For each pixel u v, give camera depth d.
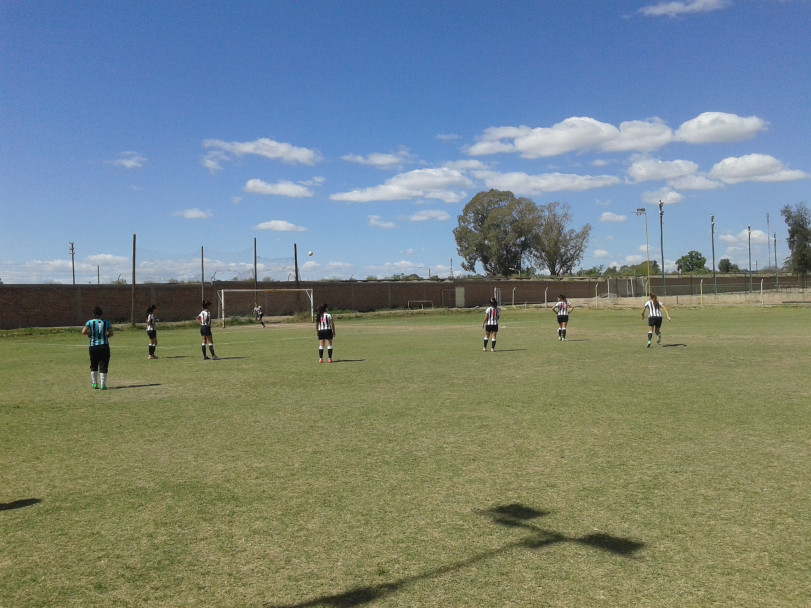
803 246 84.44
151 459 8.58
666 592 4.58
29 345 32.62
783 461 7.88
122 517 6.33
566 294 89.50
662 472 7.49
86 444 9.53
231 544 5.60
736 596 4.51
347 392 14.05
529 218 109.25
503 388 14.16
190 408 12.50
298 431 10.13
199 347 28.42
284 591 4.72
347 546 5.51
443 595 4.60
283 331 41.56
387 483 7.27
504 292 84.19
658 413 11.00
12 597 4.70
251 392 14.39
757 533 5.62
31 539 5.80
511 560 5.16
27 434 10.31
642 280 87.56
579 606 4.40
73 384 16.47
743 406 11.55
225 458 8.54
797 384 14.13
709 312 52.72
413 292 75.75
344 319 56.78
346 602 4.53
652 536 5.59
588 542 5.50
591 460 8.05
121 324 48.25
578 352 22.16
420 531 5.82
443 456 8.39
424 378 16.08
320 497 6.82
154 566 5.19
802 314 47.53
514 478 7.36
